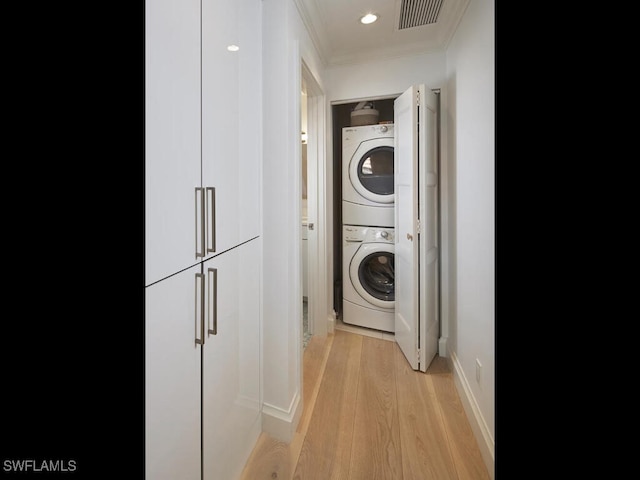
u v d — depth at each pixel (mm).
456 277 2062
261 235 1576
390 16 2029
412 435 1607
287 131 1524
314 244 2740
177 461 937
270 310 1589
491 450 1369
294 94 1583
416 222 2158
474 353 1663
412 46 2379
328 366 2289
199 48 1016
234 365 1304
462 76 1872
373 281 2955
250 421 1470
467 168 1777
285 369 1567
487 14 1440
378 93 2535
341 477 1361
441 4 1903
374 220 2814
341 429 1649
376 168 2869
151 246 813
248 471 1388
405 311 2385
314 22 1980
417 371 2217
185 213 956
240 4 1312
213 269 1082
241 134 1342
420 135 2119
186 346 975
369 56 2500
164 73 849
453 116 2139
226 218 1222
